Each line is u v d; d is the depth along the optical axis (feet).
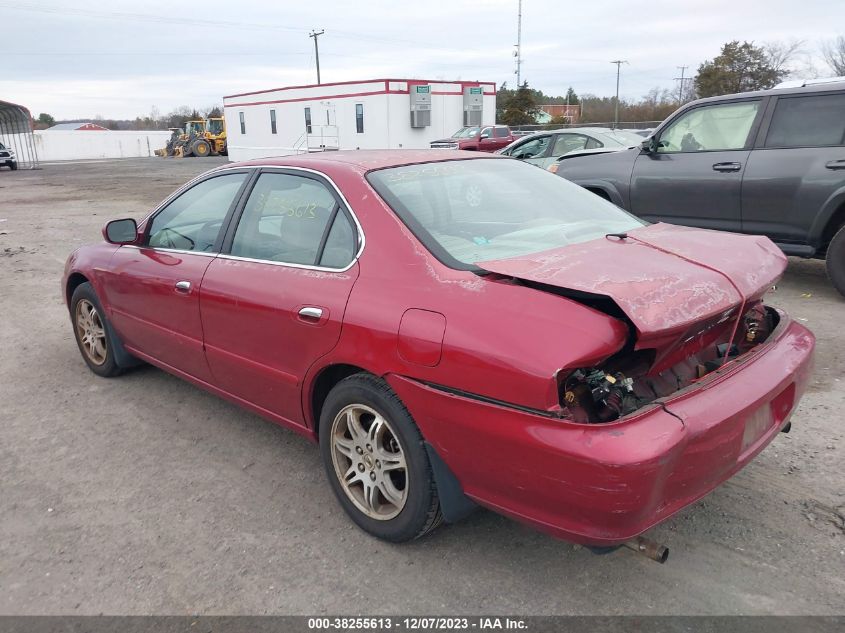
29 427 13.87
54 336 20.25
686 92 225.76
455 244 9.20
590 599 8.36
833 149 19.57
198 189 13.12
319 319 9.48
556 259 8.36
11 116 154.40
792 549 9.11
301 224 10.55
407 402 8.42
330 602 8.48
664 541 9.39
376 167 10.48
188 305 12.23
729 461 7.93
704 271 8.25
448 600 8.44
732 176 21.59
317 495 10.99
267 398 11.18
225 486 11.34
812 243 20.45
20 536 10.07
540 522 7.55
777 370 8.66
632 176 24.40
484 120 115.24
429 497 8.66
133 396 15.33
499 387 7.41
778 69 149.59
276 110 122.83
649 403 7.43
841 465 11.12
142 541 9.86
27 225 47.34
